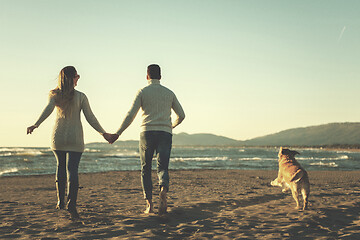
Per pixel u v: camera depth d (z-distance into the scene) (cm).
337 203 504
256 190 721
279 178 511
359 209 450
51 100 355
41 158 2538
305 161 2952
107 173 1344
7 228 326
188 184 865
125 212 413
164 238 290
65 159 400
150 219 364
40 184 916
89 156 3222
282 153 508
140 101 379
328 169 1941
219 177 1156
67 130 364
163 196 372
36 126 338
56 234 301
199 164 2278
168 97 387
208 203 502
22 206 475
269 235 303
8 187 822
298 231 320
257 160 2964
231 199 554
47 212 412
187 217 386
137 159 2770
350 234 309
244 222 359
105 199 555
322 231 322
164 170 380
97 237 291
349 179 1145
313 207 463
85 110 379
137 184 890
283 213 416
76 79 374
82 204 493
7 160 2238
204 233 307
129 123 372
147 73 401
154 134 375
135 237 290
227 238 291
